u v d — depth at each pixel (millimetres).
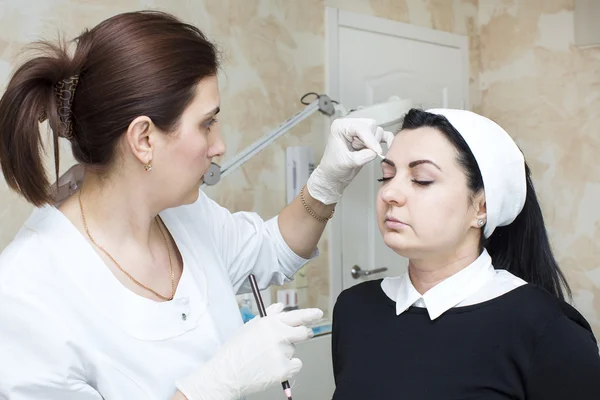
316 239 1415
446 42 2951
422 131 1046
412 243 1026
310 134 2420
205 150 1005
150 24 975
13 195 1771
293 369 1013
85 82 957
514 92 2982
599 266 2715
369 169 2600
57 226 1031
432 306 1045
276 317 1059
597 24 2645
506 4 2992
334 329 1217
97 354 988
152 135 958
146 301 1048
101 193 1040
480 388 974
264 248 1369
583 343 936
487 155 1015
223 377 992
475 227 1055
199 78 977
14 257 981
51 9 1823
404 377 1028
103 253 1049
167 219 1207
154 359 1030
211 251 1239
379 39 2662
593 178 2711
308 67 2414
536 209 1148
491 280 1057
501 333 985
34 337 935
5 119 938
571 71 2764
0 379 916
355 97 2574
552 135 2848
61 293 982
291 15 2352
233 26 2186
